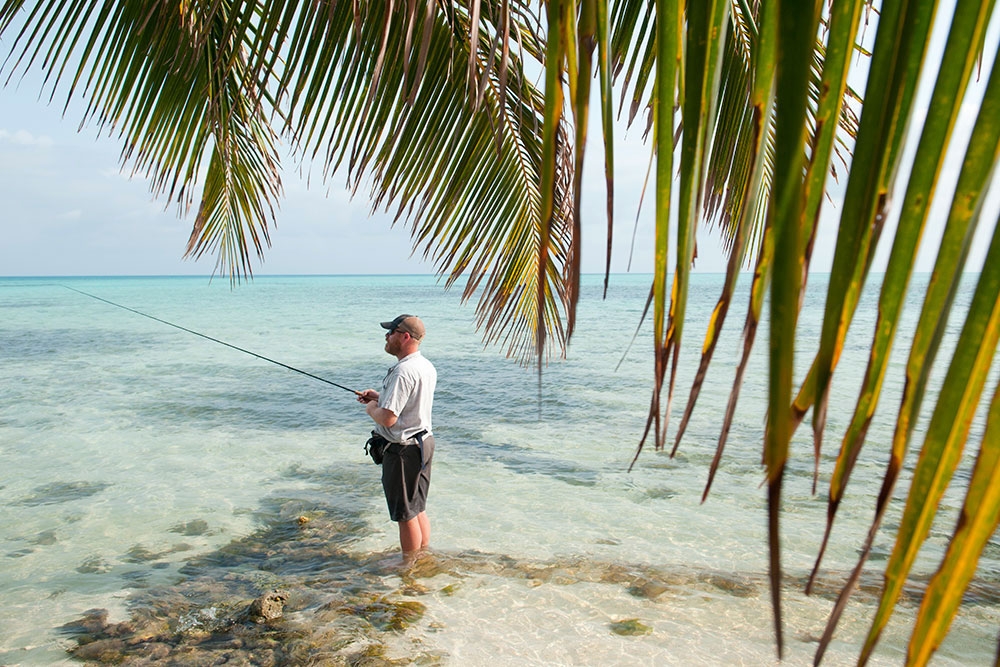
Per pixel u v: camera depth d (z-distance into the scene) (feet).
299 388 45.93
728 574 16.65
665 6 1.55
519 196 13.21
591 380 48.55
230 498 23.09
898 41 1.34
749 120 9.12
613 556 17.94
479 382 48.08
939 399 1.34
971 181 1.26
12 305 166.91
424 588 16.01
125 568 17.54
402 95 10.12
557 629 13.99
